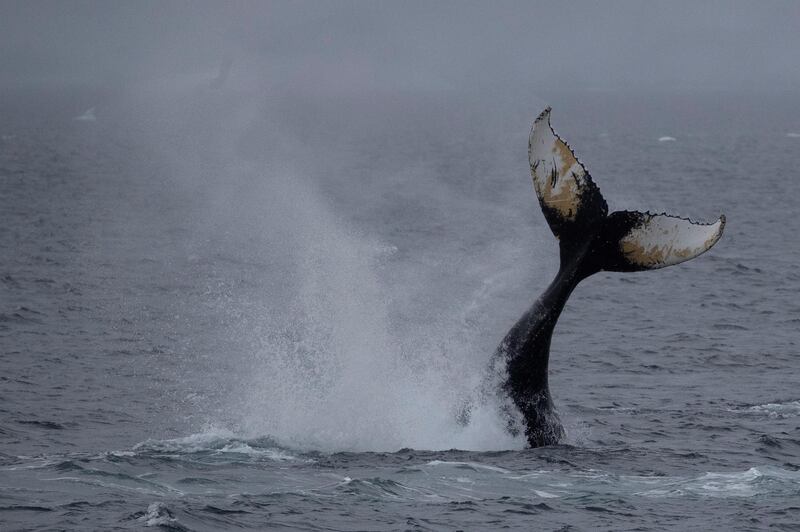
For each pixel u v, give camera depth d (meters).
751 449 69.00
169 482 59.47
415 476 61.25
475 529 53.53
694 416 78.88
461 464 63.19
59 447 69.06
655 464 64.81
